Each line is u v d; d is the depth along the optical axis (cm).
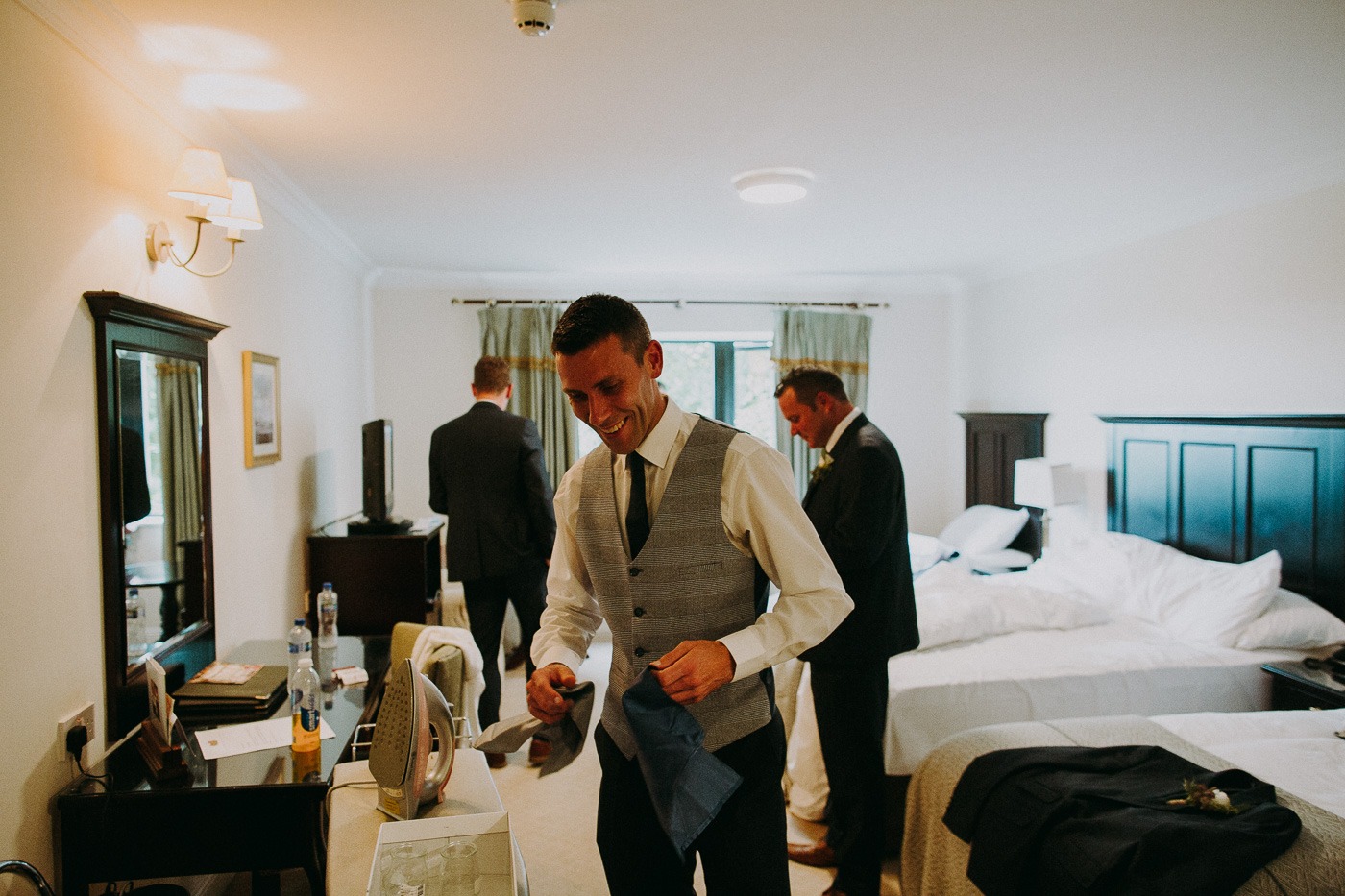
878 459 203
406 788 132
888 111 233
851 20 176
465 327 508
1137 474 378
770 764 119
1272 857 143
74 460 167
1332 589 280
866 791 205
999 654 271
